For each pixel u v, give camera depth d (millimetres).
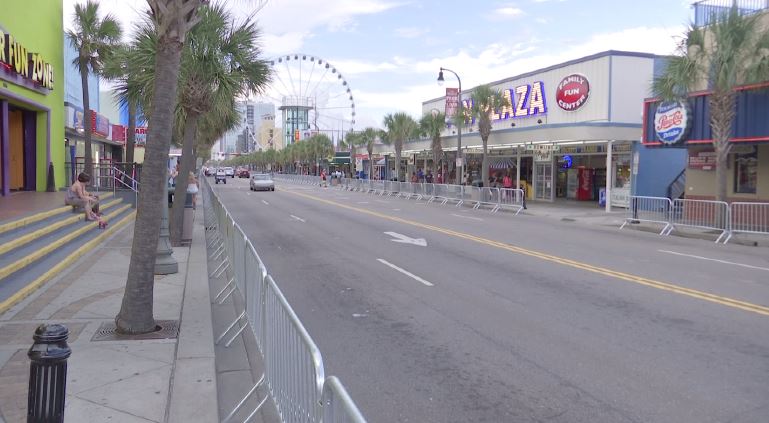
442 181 43906
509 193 27750
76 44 24984
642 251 14438
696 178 22188
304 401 3613
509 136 31641
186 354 6332
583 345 6816
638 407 5113
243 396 5703
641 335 7172
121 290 9250
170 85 6828
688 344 6809
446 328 7570
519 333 7316
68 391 5293
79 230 13680
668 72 19359
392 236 16891
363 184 48094
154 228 7074
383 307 8656
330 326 7699
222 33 14672
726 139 18172
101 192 22141
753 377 5773
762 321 7754
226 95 14578
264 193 44344
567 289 9766
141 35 14414
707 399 5262
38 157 21188
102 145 40438
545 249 14430
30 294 8852
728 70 17578
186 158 14688
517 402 5273
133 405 5039
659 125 21484
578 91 30609
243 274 7621
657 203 20125
